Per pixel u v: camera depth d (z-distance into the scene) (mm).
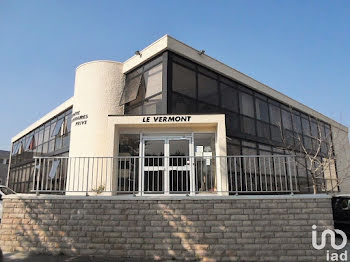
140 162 7969
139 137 10375
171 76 10484
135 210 6605
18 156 24719
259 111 14547
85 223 6629
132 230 6520
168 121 9875
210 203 6551
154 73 10859
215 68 12219
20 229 6711
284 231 6387
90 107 11422
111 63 11953
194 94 11203
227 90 12875
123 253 6426
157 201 6625
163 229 6480
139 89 11242
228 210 6508
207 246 6363
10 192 10359
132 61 11812
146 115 9969
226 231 6422
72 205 6738
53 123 19359
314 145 18219
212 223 6457
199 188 8344
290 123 16703
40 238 6629
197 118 9891
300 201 6504
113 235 6523
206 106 11578
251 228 6410
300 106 17875
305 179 15797
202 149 10266
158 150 10250
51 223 6688
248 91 14180
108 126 9945
